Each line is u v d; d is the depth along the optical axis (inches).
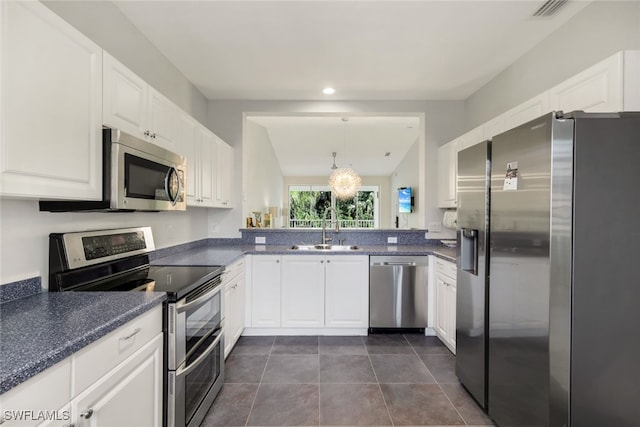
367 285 122.5
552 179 51.0
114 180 55.5
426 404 78.0
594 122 50.0
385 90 130.6
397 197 321.4
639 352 50.1
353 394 82.2
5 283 50.1
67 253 57.8
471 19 83.0
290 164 316.2
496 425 70.0
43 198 47.0
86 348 37.1
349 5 77.2
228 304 98.5
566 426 50.9
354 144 265.4
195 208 130.2
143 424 49.8
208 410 74.5
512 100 107.4
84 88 50.8
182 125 92.2
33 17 41.0
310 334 123.2
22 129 39.6
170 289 59.7
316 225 334.6
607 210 50.1
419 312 123.0
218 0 75.2
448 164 131.0
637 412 50.3
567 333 50.6
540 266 53.9
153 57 95.6
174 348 57.1
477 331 76.0
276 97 138.9
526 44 95.3
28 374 28.9
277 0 75.4
